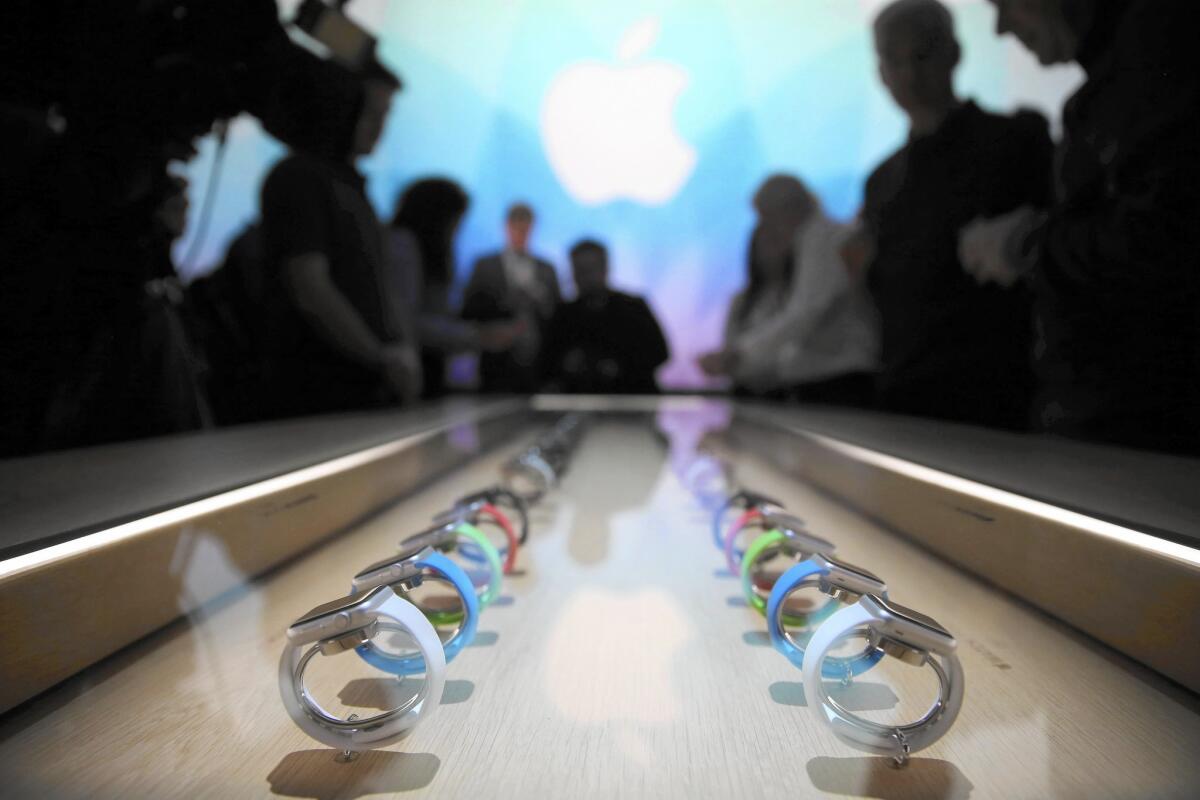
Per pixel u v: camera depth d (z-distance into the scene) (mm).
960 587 989
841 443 1665
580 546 1239
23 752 590
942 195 2301
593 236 6520
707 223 6422
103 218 1502
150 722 639
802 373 4023
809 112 6195
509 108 6309
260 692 695
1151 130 1101
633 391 5711
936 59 2338
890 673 742
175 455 1353
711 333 6520
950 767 573
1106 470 1142
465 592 708
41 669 654
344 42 2795
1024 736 616
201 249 4129
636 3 6152
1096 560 782
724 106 6262
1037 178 2096
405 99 6223
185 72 1665
